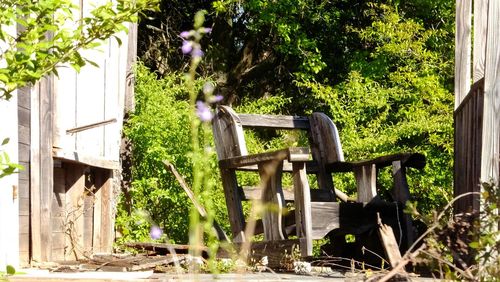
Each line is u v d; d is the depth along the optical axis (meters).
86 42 5.29
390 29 16.30
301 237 8.02
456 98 7.79
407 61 16.83
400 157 8.70
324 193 9.29
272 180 8.24
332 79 21.06
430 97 15.40
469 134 6.95
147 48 21.02
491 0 6.08
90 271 7.60
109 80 11.20
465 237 4.78
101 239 11.14
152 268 8.17
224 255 8.48
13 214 7.39
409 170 13.65
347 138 14.35
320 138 9.47
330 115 19.97
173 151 13.25
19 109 8.02
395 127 14.52
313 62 19.94
